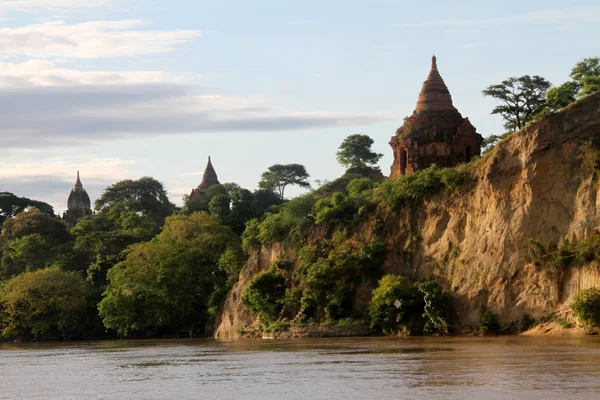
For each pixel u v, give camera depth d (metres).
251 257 129.50
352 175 171.50
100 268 156.75
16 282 144.25
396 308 101.06
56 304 139.62
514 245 94.50
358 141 191.62
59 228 188.00
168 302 132.88
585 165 92.50
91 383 59.25
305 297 110.88
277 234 126.75
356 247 113.38
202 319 136.38
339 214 119.50
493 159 99.94
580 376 49.41
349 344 87.00
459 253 101.25
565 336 83.38
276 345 92.69
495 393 45.06
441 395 45.38
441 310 96.88
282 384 53.31
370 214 115.12
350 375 56.03
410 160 124.94
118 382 59.03
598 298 82.44
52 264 168.50
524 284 92.38
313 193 162.25
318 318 109.94
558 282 89.19
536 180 95.00
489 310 93.69
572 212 92.31
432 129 124.94
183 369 66.44
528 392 44.78
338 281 110.25
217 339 119.19
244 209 173.75
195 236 143.50
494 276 94.88
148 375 62.91
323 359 69.06
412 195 109.75
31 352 102.25
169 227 148.38
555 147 95.00
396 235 110.12
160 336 137.25
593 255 86.81
